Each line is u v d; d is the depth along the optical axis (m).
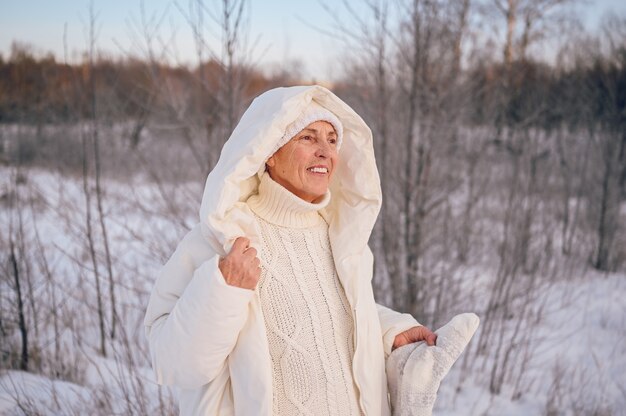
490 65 6.29
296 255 1.66
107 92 6.01
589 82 9.58
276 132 1.53
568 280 6.47
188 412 1.51
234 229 1.50
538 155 7.30
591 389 4.25
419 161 4.50
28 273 3.96
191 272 1.53
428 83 4.51
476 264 5.46
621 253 7.85
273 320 1.55
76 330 3.95
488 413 3.97
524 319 5.38
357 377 1.59
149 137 6.16
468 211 5.24
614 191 7.96
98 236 5.45
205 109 4.48
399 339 1.74
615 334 5.39
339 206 1.84
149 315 1.54
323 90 1.63
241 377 1.44
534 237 6.60
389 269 4.50
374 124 4.67
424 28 4.42
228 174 1.47
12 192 4.61
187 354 1.35
